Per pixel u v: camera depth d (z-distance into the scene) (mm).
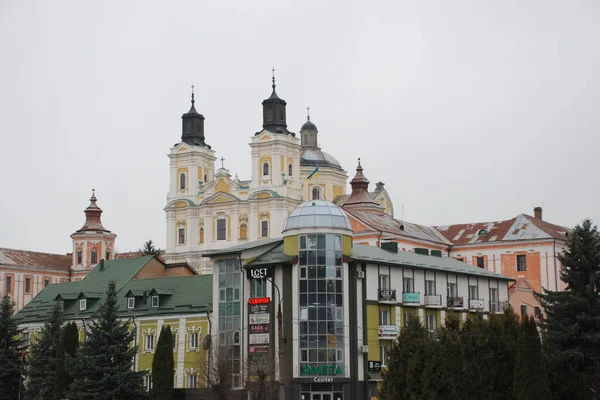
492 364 67938
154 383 78062
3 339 90812
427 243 138750
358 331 79375
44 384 86250
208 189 176875
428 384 63656
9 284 174000
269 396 71750
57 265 185875
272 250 83125
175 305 89875
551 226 143500
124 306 93188
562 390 71375
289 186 172500
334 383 77375
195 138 182750
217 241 173625
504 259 138750
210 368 77500
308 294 78500
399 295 84375
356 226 130500
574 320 74688
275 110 174875
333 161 187000
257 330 79438
